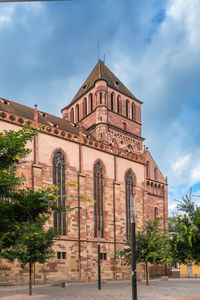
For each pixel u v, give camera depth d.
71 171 59.19
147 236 44.47
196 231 18.44
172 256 19.14
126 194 69.19
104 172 65.50
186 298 27.56
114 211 65.12
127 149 79.88
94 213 61.62
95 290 36.50
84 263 55.78
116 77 90.00
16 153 10.81
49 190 11.87
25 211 10.98
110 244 62.25
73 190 58.22
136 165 73.06
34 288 40.44
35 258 30.94
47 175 54.94
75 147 61.00
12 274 45.81
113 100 80.81
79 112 84.62
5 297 29.23
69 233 55.34
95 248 59.25
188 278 71.12
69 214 56.06
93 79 84.88
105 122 75.44
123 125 80.88
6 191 10.86
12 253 11.74
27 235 11.35
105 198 64.25
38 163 53.72
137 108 86.69
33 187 51.84
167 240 19.17
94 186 63.09
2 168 10.73
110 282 53.66
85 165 61.88
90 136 74.81
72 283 51.16
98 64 88.94
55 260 52.00
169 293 32.88
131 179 71.38
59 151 58.31
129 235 47.38
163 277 59.56
